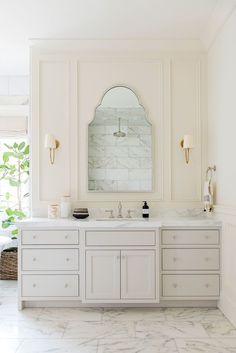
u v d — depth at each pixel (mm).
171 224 3469
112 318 3215
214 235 3477
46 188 3953
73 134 3973
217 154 3623
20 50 4262
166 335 2838
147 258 3408
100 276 3412
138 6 3277
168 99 3982
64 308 3482
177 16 3473
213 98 3762
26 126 5254
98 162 3986
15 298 3801
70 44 3975
